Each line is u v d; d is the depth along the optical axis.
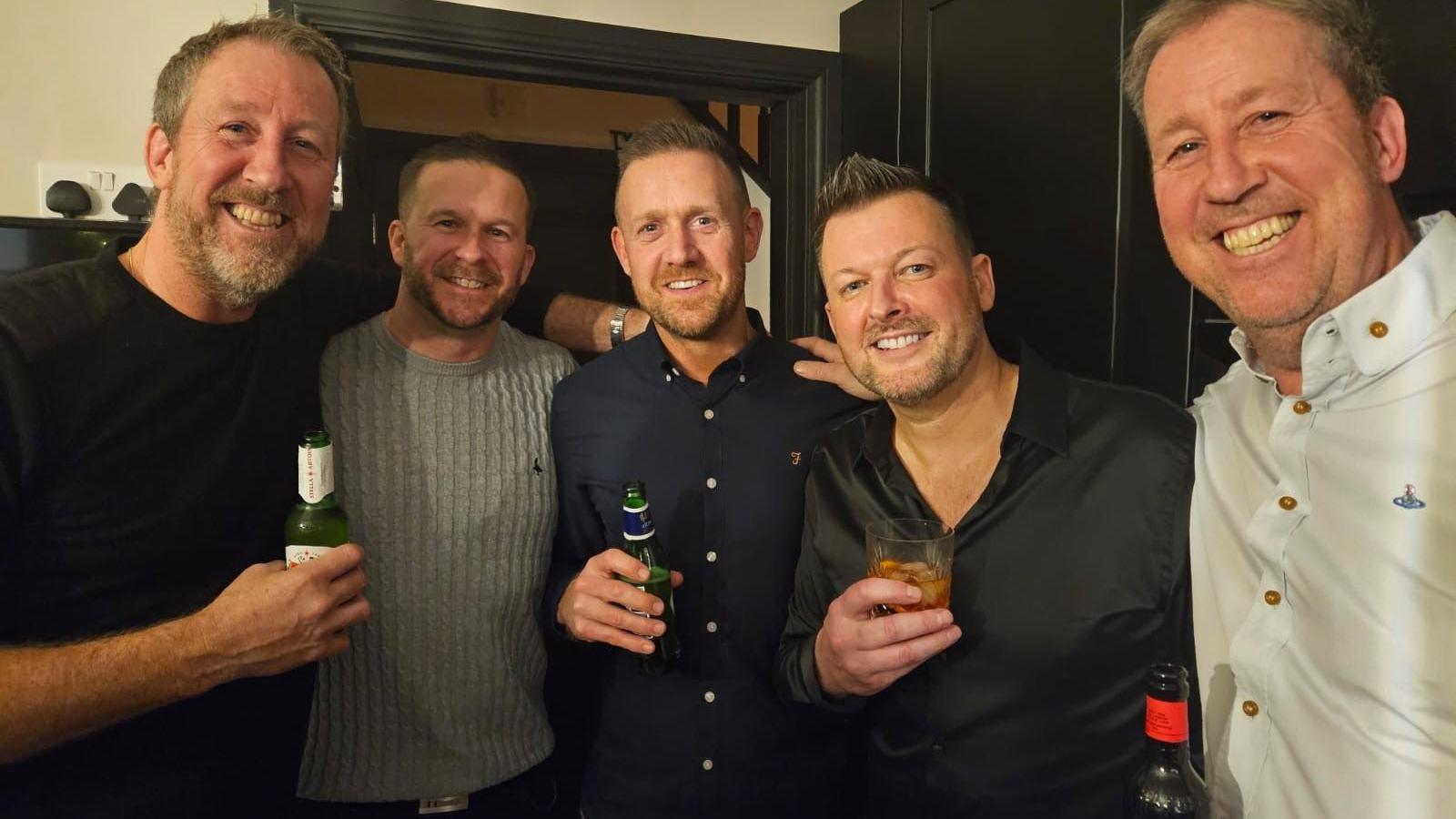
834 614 1.11
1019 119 1.86
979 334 1.23
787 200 2.51
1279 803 0.96
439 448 1.50
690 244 1.49
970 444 1.26
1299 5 0.89
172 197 1.15
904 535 1.16
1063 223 1.76
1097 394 1.23
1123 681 1.13
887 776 1.27
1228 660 1.03
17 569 1.07
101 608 1.11
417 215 1.48
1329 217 0.89
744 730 1.49
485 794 1.52
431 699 1.48
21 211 1.78
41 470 1.06
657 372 1.61
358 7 1.97
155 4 1.83
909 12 2.17
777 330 2.63
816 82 2.42
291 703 1.36
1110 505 1.15
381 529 1.45
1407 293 0.87
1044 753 1.15
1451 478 0.84
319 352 1.45
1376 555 0.88
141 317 1.15
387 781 1.46
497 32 2.09
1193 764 1.07
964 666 1.18
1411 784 0.84
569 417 1.63
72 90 1.79
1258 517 0.99
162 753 1.15
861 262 1.19
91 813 1.08
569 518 1.63
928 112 2.13
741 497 1.53
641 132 1.56
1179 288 1.55
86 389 1.09
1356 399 0.91
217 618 1.06
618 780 1.54
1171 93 0.96
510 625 1.56
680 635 1.51
